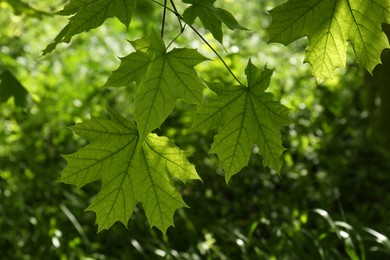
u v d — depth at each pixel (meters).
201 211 4.78
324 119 5.63
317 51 1.64
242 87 1.67
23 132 5.58
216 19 1.72
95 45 6.71
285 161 5.12
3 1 3.29
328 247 3.67
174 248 4.48
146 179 1.72
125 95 6.04
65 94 5.86
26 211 4.84
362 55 1.62
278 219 4.51
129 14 1.55
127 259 4.39
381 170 5.14
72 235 4.67
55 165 5.31
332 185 4.91
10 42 6.54
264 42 7.02
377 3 1.57
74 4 1.59
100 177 1.71
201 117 1.68
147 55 1.54
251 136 1.70
